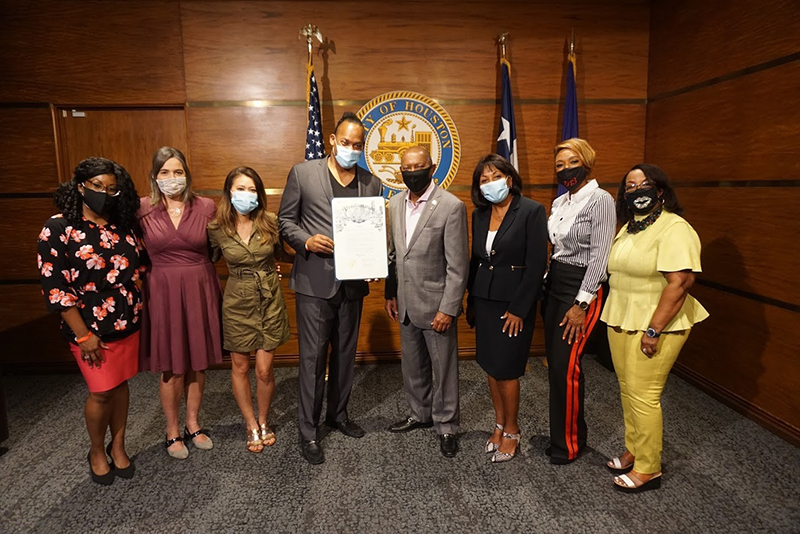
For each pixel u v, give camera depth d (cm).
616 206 213
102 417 211
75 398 316
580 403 227
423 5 346
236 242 231
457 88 356
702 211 310
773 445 245
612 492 209
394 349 375
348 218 223
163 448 250
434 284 233
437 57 352
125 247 207
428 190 231
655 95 356
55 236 191
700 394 306
